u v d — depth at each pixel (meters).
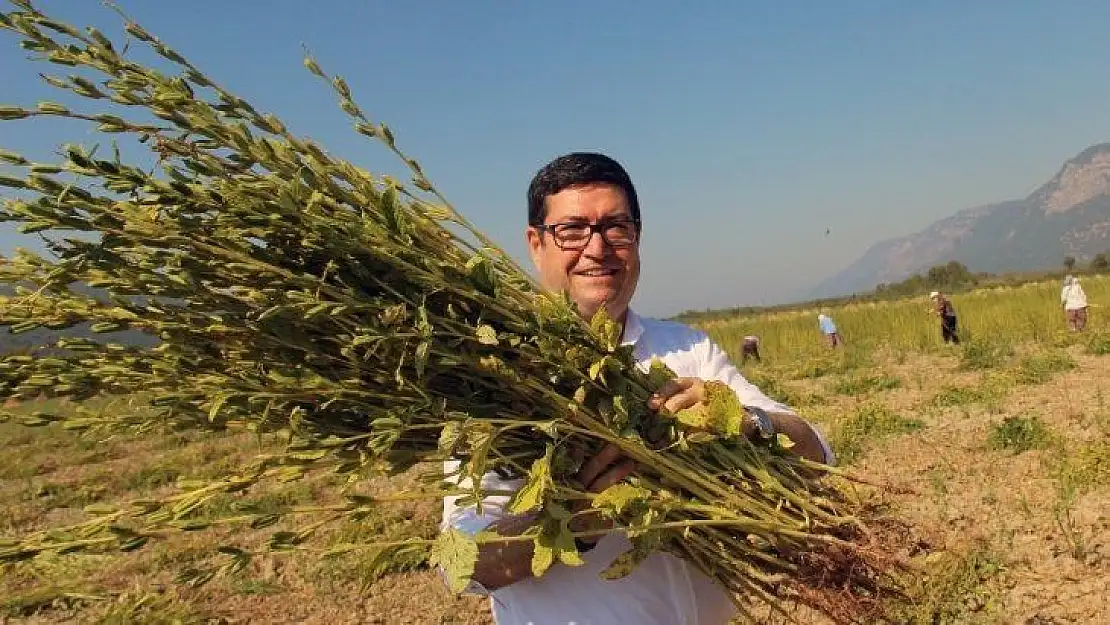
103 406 1.56
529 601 1.92
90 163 1.38
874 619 2.02
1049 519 5.79
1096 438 7.74
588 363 1.73
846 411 11.40
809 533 1.88
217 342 1.58
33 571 1.54
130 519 1.42
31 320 1.45
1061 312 20.75
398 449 1.64
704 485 1.81
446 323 1.61
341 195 1.60
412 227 1.58
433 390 1.70
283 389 1.54
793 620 1.99
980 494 6.62
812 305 80.88
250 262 1.49
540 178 2.01
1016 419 8.43
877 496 2.24
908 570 2.02
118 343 1.54
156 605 2.66
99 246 1.42
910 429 9.51
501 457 1.65
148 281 1.48
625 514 1.72
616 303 2.01
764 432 1.97
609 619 1.87
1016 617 4.36
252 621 6.01
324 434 1.59
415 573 6.78
